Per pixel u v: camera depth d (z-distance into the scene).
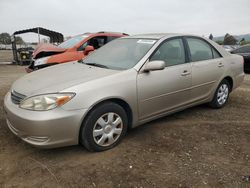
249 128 4.34
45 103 3.00
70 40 8.38
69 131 3.09
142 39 4.32
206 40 4.93
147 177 2.93
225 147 3.67
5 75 10.46
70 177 2.91
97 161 3.23
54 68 4.16
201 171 3.06
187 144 3.72
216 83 4.96
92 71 3.68
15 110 3.17
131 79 3.56
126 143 3.71
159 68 3.60
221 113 5.04
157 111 3.99
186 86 4.31
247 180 2.91
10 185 2.77
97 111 3.27
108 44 4.76
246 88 7.44
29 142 3.11
